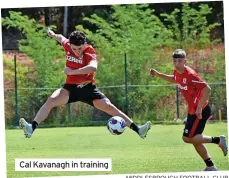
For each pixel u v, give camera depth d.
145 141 30.66
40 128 39.78
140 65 47.31
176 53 20.34
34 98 44.91
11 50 54.22
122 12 50.97
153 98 44.78
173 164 23.36
